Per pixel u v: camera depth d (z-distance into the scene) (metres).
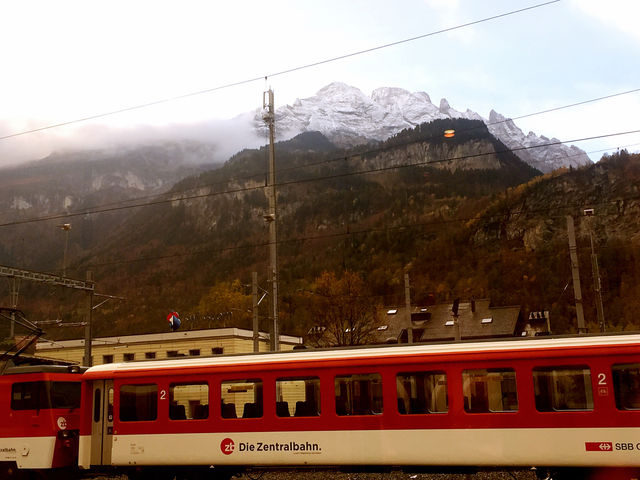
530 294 91.50
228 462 15.42
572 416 13.36
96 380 17.05
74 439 18.31
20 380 18.42
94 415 16.97
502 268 98.75
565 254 95.69
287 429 15.09
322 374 15.08
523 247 126.19
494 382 13.98
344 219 188.62
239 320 72.00
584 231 124.62
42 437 17.86
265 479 18.11
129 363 16.91
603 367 13.38
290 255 153.50
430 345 14.70
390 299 95.44
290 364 15.34
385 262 123.06
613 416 13.14
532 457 13.51
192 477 16.45
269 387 15.41
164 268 169.75
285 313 66.62
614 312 80.12
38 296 120.75
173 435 15.93
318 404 15.00
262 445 15.22
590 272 89.75
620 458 13.02
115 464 16.33
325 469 15.14
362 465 14.76
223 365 15.87
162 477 16.73
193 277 157.62
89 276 36.06
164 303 112.62
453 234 130.12
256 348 29.84
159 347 44.00
